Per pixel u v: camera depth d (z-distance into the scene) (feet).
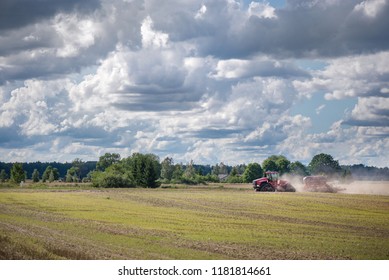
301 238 181.37
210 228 206.59
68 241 165.58
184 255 146.30
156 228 204.74
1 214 249.14
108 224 215.51
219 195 380.78
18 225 206.08
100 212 265.95
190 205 307.17
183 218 241.76
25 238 167.43
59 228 199.11
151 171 546.26
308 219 238.89
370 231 202.39
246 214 259.80
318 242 173.06
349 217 246.88
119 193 410.31
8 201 329.52
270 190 407.03
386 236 190.19
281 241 173.99
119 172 571.28
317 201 321.93
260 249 157.99
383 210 275.39
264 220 235.40
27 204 308.81
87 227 204.03
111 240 170.09
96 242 165.17
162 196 376.68
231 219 238.48
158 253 148.66
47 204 310.04
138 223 221.05
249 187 547.90
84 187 518.78
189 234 188.14
